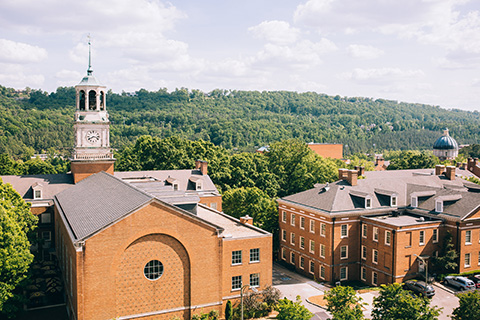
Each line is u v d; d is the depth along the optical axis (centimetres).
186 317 4159
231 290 4497
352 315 3566
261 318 4409
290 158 10212
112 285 3797
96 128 6506
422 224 5497
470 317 3625
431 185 7194
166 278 4044
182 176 7894
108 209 4219
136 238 3856
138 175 7569
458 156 14325
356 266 5997
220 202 7781
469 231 5650
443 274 5516
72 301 4081
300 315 3512
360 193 6084
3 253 3978
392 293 3631
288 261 6812
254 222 7238
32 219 5450
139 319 3941
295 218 6619
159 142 9394
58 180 6638
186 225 4072
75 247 3641
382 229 5559
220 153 10338
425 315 3428
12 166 9462
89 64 6538
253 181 9344
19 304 4569
